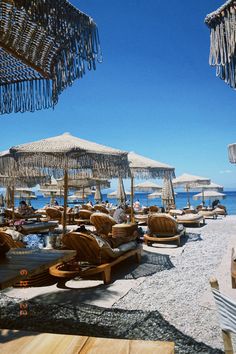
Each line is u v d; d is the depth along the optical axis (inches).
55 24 85.0
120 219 405.7
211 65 85.7
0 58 123.2
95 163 255.6
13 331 82.1
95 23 99.3
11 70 126.4
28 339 77.0
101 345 72.5
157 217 346.9
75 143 267.4
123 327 132.9
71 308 156.5
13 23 98.7
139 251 262.1
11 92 128.3
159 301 165.6
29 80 124.8
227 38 80.8
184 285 193.9
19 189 1000.2
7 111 128.1
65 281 204.7
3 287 99.5
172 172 438.6
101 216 372.5
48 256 143.9
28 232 379.2
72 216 577.9
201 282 198.7
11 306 160.2
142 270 236.2
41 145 260.4
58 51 106.0
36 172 274.2
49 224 431.8
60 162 245.0
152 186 845.2
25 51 109.6
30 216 568.1
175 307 155.6
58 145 257.6
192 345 115.1
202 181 748.6
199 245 344.5
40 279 195.2
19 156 250.7
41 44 105.7
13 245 203.9
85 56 96.7
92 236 211.0
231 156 185.3
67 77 105.7
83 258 213.5
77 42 93.7
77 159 254.1
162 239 338.6
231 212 1293.1
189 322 136.3
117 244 236.5
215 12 83.4
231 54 80.4
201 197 962.7
